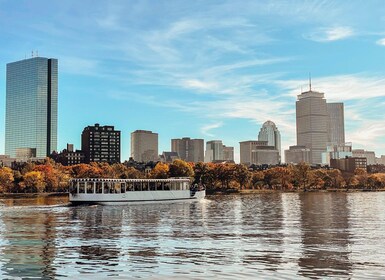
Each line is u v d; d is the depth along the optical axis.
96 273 37.03
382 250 46.88
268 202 156.12
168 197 143.62
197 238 56.03
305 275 36.19
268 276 35.91
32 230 65.62
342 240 54.09
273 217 88.31
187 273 36.81
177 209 114.31
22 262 41.38
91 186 128.12
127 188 134.38
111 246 49.88
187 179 151.38
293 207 124.94
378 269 38.12
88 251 46.66
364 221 79.38
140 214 96.31
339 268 38.47
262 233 61.09
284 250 46.88
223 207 124.12
